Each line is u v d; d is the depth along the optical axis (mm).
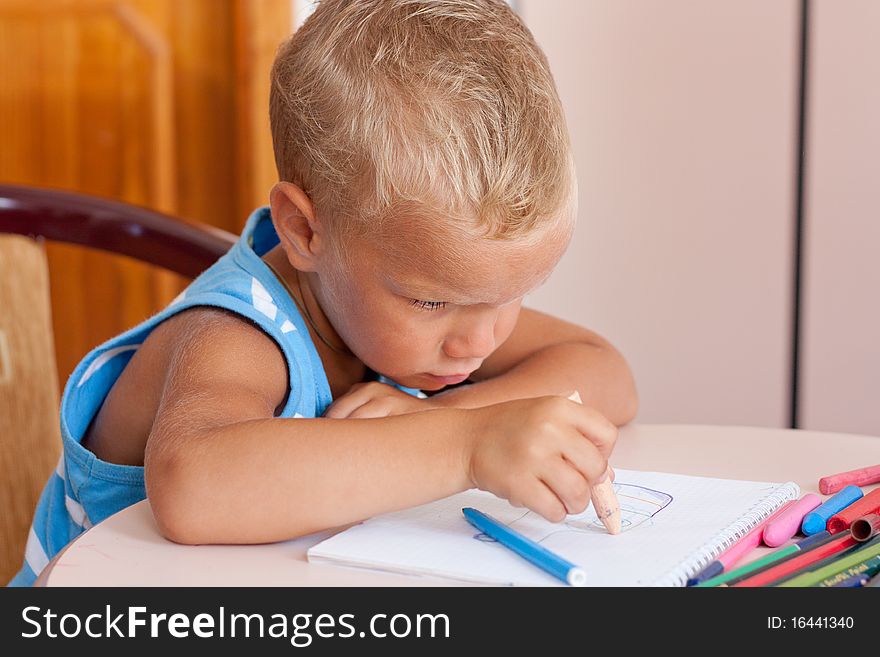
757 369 1726
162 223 1037
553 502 521
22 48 2078
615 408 832
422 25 640
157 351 729
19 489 1017
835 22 1605
